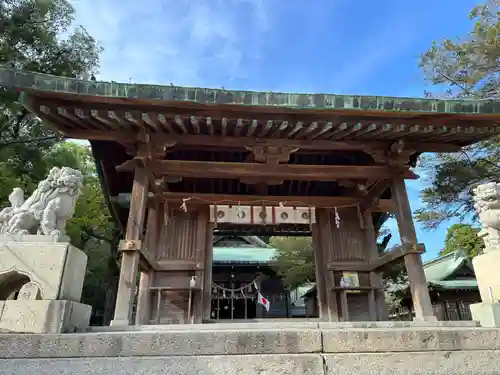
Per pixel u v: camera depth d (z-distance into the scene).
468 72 15.23
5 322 4.63
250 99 7.06
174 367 4.28
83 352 4.29
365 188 10.51
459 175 13.87
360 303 10.43
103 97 6.79
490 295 6.36
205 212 11.01
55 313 4.70
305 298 30.98
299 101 7.18
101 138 8.07
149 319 9.73
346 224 11.22
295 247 24.94
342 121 7.75
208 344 4.45
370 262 10.65
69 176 5.78
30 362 4.19
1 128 15.79
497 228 6.66
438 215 15.34
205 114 7.41
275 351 4.48
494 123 7.91
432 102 7.41
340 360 4.47
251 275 28.14
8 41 15.49
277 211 10.92
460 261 25.05
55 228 5.50
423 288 7.61
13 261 5.04
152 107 7.23
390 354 4.59
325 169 8.97
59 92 6.57
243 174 8.84
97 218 20.97
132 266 7.05
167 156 10.23
